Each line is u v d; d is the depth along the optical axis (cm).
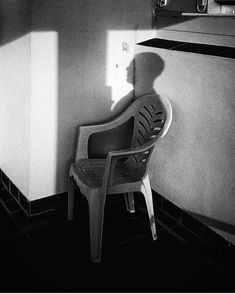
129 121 382
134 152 293
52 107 343
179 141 338
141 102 344
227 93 281
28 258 297
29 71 325
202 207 321
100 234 293
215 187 305
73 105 353
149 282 271
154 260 297
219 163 297
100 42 353
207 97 300
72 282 270
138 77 377
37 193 357
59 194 370
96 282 271
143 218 361
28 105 334
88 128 345
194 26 338
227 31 308
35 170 349
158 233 335
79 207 377
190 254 305
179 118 334
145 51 361
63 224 347
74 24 335
